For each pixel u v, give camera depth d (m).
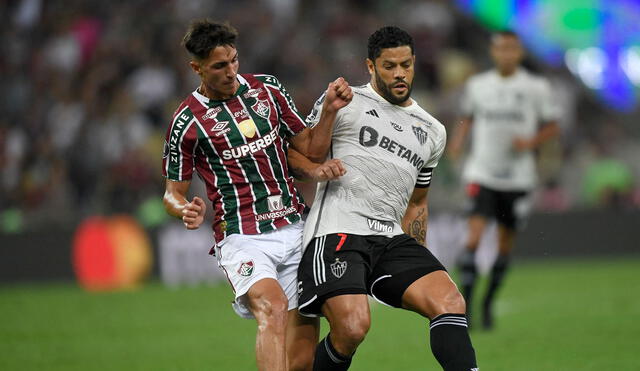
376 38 18.02
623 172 55.62
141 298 40.19
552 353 25.16
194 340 29.17
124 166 49.69
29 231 45.19
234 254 17.66
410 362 24.52
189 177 18.05
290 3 63.66
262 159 17.81
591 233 50.41
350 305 17.05
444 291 17.38
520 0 69.31
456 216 48.16
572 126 62.78
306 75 58.88
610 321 30.48
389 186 18.14
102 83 56.00
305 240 18.19
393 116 18.30
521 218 32.12
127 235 45.91
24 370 24.73
